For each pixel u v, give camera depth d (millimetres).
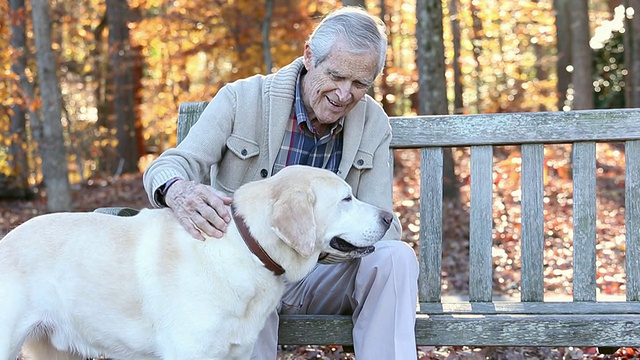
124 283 2652
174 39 15992
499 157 13477
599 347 3391
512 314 3223
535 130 3424
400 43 19266
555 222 8406
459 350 4113
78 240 2711
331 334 3145
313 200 2652
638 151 3400
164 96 17516
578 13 13391
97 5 18500
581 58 13398
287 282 2854
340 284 3143
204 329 2600
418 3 8828
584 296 3408
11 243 2697
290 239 2537
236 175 3133
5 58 10414
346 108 3016
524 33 16391
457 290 6059
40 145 10883
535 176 3438
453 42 15461
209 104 3182
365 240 2730
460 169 12406
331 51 2891
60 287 2682
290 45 15219
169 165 2920
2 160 12414
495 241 7918
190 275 2611
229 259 2623
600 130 3398
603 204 9703
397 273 2914
